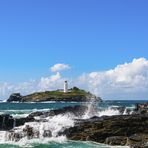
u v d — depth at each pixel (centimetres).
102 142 4247
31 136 4559
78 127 4538
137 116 4566
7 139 4506
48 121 5100
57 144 4169
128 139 4028
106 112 7256
